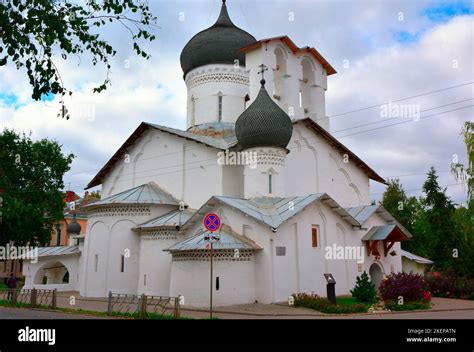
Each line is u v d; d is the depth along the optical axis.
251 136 24.72
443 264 36.94
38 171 39.78
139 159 31.61
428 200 40.44
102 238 26.12
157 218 25.80
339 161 32.25
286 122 25.06
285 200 24.03
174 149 29.30
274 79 31.17
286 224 22.36
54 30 8.45
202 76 32.16
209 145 26.53
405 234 28.56
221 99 31.73
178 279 21.25
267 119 24.64
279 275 21.42
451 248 37.22
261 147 24.77
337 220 25.73
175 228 24.03
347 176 32.72
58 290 30.84
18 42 8.12
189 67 32.88
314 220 24.08
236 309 18.97
